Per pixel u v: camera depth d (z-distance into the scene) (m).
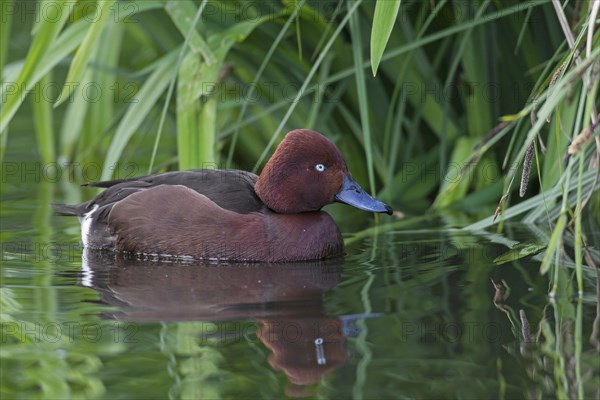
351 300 7.49
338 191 9.45
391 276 8.27
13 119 16.23
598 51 6.16
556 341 6.40
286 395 5.59
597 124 6.16
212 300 7.57
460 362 6.07
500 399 5.52
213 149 9.89
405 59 10.87
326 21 10.16
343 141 11.67
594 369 5.91
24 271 8.66
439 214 10.88
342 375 5.89
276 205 9.47
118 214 9.61
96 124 13.05
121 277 8.46
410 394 5.59
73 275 8.53
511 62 11.05
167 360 6.16
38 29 8.42
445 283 7.93
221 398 5.57
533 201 9.05
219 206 9.43
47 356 6.27
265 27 10.34
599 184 8.66
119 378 5.89
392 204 11.42
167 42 11.22
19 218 10.99
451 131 11.57
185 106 9.80
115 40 12.79
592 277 7.91
